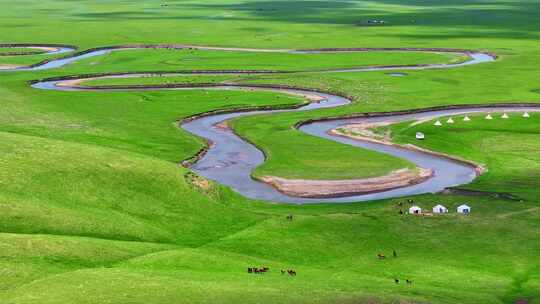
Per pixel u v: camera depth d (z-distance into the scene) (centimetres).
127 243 9200
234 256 9100
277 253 9375
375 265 9031
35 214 9706
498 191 12175
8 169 10988
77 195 10675
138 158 12381
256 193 12469
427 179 13175
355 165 13938
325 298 7456
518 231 10088
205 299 7281
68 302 7069
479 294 7981
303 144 15512
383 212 10862
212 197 11625
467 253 9419
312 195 12269
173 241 9700
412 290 7988
